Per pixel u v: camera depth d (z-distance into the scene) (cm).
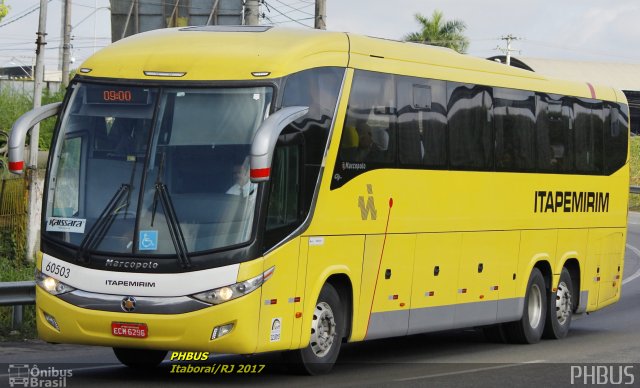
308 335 1543
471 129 1962
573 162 2319
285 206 1485
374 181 1686
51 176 1487
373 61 1697
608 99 2472
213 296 1395
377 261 1705
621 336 2367
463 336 2348
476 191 1977
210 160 1437
